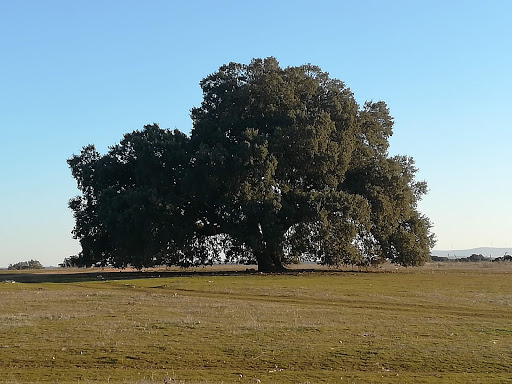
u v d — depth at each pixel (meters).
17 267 126.50
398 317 27.97
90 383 16.17
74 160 70.31
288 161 63.12
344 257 61.72
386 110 72.38
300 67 68.31
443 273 61.09
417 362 18.95
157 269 84.38
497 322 26.69
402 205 67.06
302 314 28.70
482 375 17.61
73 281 53.94
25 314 28.66
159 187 64.00
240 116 66.25
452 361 19.02
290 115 62.78
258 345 21.03
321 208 59.44
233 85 67.12
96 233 67.38
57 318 27.12
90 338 22.14
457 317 28.38
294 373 17.81
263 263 66.12
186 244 63.25
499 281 48.84
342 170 63.81
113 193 64.06
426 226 72.50
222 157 59.00
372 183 66.62
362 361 19.11
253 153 59.38
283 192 61.97
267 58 67.56
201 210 66.44
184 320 26.28
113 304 33.09
